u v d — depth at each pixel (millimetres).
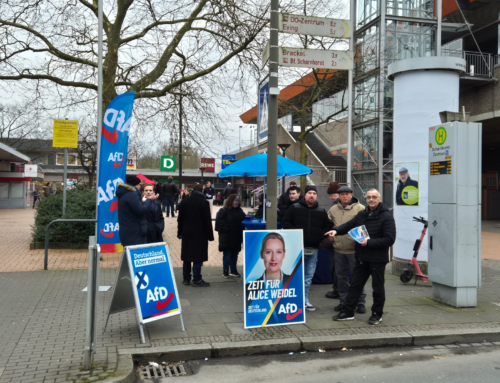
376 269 5629
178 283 7914
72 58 11258
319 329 5418
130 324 5488
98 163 7582
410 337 5199
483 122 18922
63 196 11109
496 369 4461
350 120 19172
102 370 3996
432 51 18922
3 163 34406
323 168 24344
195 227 7590
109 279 7926
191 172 48938
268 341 4922
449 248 6578
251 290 5469
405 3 18719
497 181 26750
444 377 4234
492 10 19531
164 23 11484
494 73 17781
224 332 5230
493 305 6730
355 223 5934
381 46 18266
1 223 19375
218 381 4117
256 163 8250
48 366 4074
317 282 8125
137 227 6422
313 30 6566
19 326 5238
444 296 6742
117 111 7656
